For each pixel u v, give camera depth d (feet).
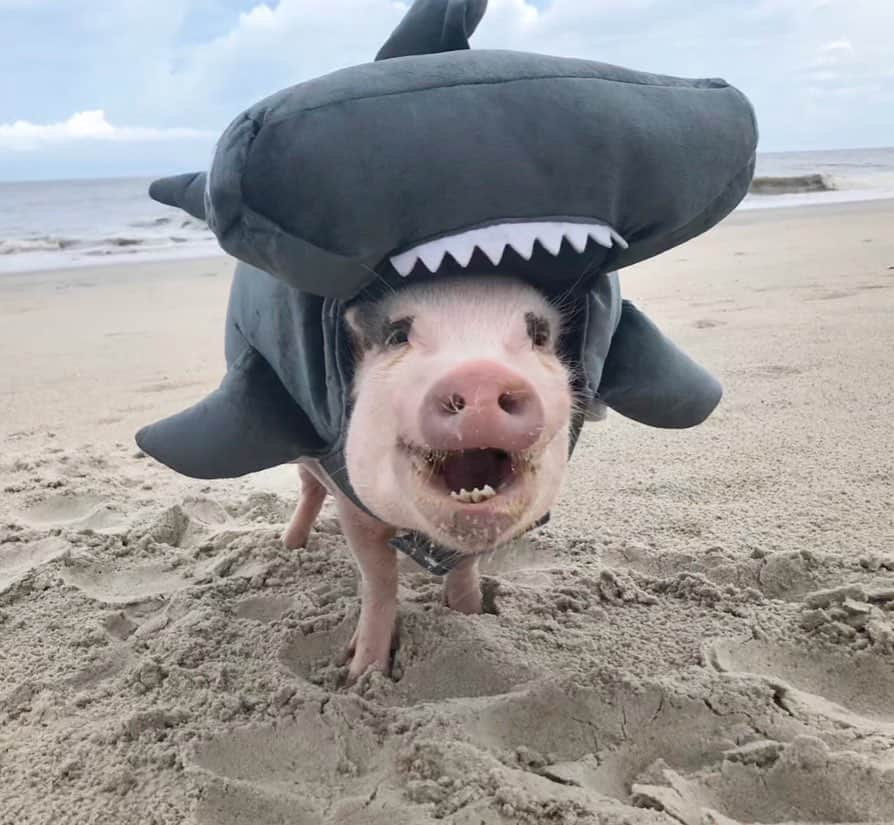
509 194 1.40
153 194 2.03
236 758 1.91
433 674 2.16
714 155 1.56
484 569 2.72
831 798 1.70
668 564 2.66
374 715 2.00
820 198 21.47
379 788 1.79
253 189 1.40
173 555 2.91
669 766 1.84
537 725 1.97
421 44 1.69
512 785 1.73
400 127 1.38
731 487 3.21
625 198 1.51
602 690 2.03
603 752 1.88
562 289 1.72
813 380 4.36
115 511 3.26
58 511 3.34
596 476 3.40
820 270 7.86
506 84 1.43
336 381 1.70
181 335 6.68
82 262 12.92
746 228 12.73
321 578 2.69
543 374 1.56
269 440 1.93
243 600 2.56
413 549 1.97
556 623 2.35
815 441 3.58
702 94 1.58
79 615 2.55
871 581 2.45
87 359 5.90
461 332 1.53
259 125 1.40
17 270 11.76
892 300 6.10
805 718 1.91
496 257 1.42
